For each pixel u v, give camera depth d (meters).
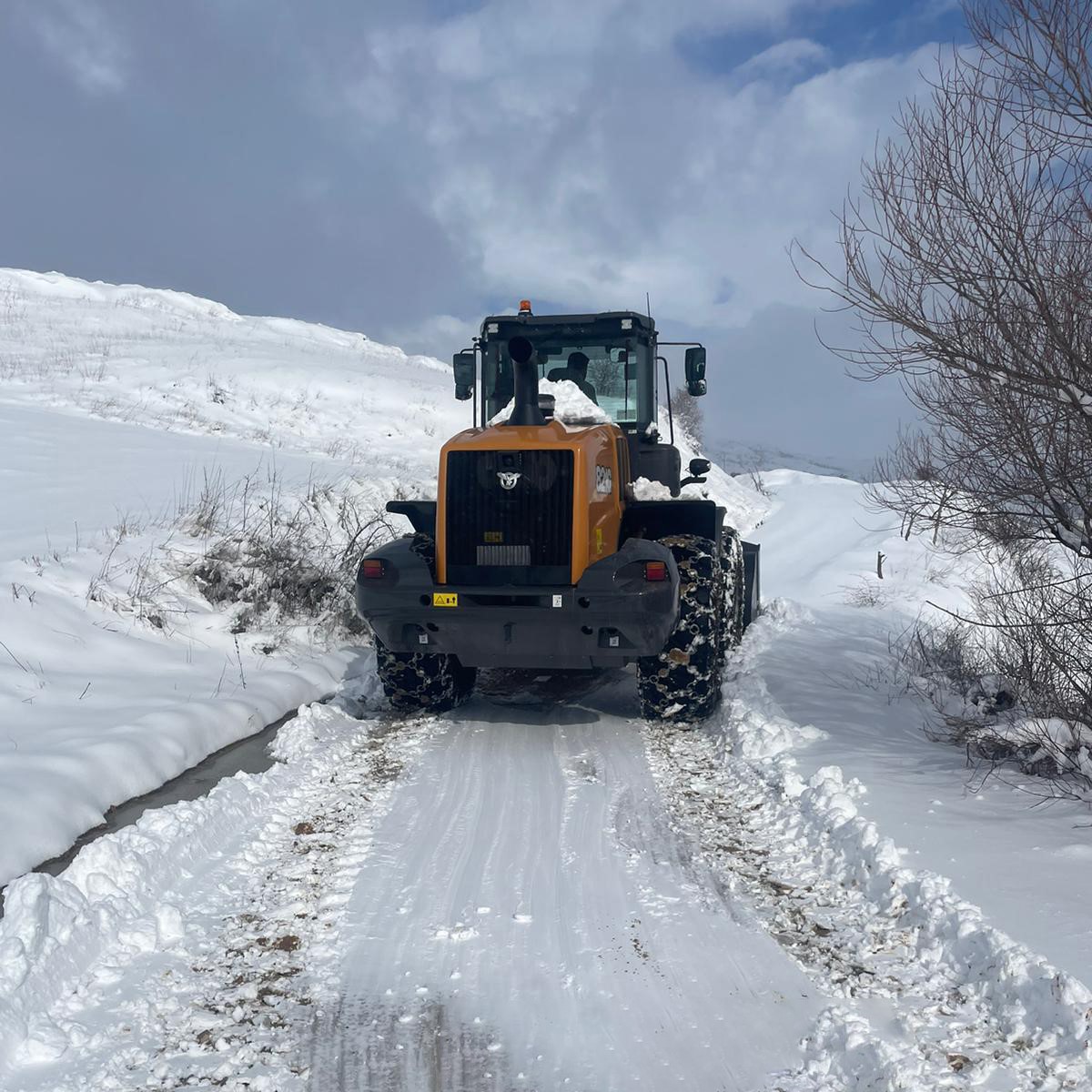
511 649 6.21
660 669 6.54
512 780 5.46
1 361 22.59
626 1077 2.87
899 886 3.85
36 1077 2.82
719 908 3.92
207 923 3.76
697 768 5.72
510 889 4.08
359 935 3.69
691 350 8.38
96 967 3.40
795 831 4.65
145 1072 2.87
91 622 7.22
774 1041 3.04
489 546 6.17
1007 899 3.66
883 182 4.60
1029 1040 2.91
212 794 4.88
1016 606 6.19
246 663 7.47
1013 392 4.54
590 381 8.07
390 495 12.37
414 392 24.50
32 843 4.25
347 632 8.70
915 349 4.71
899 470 5.82
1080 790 4.93
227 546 8.78
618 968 3.46
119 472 11.98
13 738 5.26
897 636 10.09
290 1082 2.84
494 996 3.29
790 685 7.41
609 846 4.54
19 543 8.34
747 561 10.42
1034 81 4.36
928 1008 3.16
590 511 6.25
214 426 18.92
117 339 28.16
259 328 38.62
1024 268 4.30
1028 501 5.00
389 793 5.24
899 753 5.73
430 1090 2.81
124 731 5.56
